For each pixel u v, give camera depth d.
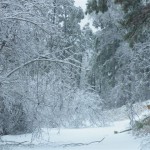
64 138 17.56
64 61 13.94
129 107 20.83
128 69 21.72
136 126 17.23
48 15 14.37
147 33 17.98
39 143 14.67
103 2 14.02
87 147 13.65
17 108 14.35
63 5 14.84
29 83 13.84
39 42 13.97
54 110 15.24
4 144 13.91
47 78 14.54
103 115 24.06
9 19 12.30
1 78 12.14
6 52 13.23
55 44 14.52
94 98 25.66
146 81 19.62
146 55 19.14
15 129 15.80
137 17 12.96
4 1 12.23
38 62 14.03
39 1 13.17
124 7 13.31
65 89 15.23
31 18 12.70
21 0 12.88
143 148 12.12
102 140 16.36
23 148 13.20
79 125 24.39
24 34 13.18
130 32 13.42
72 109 19.86
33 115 14.20
